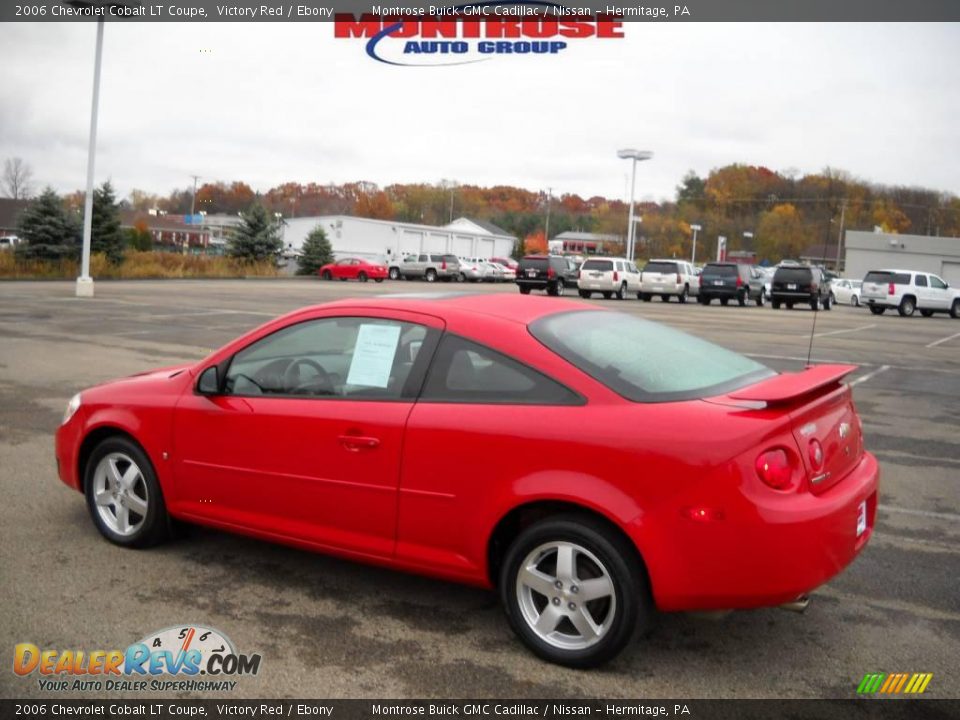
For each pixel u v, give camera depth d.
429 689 3.50
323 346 4.38
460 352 4.00
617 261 39.09
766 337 20.05
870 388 12.21
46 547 5.00
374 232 75.06
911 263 62.28
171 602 4.29
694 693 3.51
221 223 124.38
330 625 4.07
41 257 38.72
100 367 11.82
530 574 3.73
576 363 3.78
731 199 109.69
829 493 3.62
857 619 4.27
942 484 6.94
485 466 3.76
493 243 90.88
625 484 3.47
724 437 3.40
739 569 3.36
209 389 4.64
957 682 3.65
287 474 4.33
